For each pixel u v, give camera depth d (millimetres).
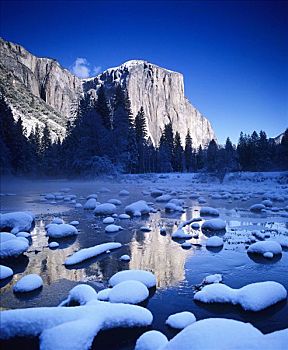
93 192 30359
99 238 11273
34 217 14547
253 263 8523
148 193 28469
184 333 3949
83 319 4500
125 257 8781
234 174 46188
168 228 13203
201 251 9672
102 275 7594
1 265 7867
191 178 48500
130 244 10477
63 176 48750
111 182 42562
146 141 62906
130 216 16281
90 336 4223
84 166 43719
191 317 5188
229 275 7645
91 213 16906
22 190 32188
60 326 4254
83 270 7934
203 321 4168
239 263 8531
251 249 9398
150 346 4137
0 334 4410
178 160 71750
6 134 45312
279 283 6852
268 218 15797
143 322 4973
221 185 40250
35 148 60656
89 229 12812
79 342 4051
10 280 7242
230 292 6066
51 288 6777
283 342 3805
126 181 43250
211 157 52125
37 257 8969
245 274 7711
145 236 11656
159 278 7426
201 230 12859
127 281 6250
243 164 67250
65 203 21141
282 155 61156
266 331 5094
